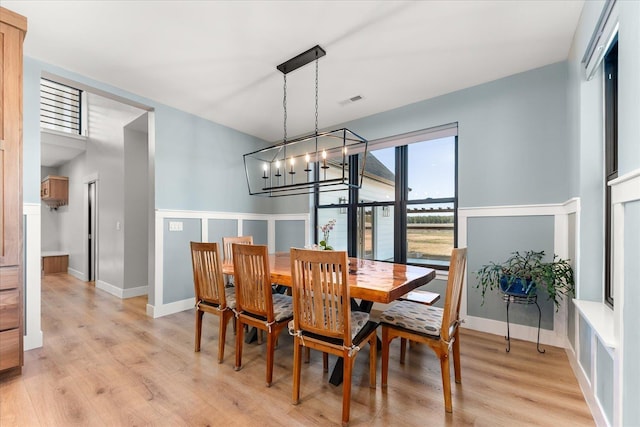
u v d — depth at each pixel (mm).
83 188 5527
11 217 1937
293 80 2873
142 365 2148
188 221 3693
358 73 2738
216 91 3107
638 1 1048
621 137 1190
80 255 5605
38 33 2152
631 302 1090
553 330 2482
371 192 3947
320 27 2107
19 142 1975
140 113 3826
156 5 1883
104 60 2520
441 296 3174
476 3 1871
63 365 2141
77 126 5527
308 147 4484
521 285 2299
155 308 3316
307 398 1756
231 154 4266
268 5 1893
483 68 2635
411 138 3420
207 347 2488
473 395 1773
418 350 2434
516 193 2688
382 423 1531
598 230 1886
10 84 1934
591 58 1745
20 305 1972
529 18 2000
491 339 2635
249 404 1693
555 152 2504
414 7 1910
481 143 2893
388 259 3770
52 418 1562
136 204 4332
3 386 1862
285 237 4730
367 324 1860
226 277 3135
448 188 3316
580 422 1534
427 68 2648
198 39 2242
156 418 1567
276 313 1979
